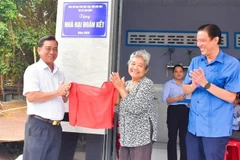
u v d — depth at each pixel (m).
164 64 4.92
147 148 1.73
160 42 4.96
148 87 1.73
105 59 2.18
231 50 4.77
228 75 1.59
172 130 2.98
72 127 2.22
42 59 1.88
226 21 4.79
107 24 2.18
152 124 1.74
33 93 1.76
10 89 5.62
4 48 4.91
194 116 1.73
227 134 1.62
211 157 1.63
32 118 1.82
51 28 5.36
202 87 1.69
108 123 1.86
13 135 3.38
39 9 5.55
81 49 2.21
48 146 1.83
